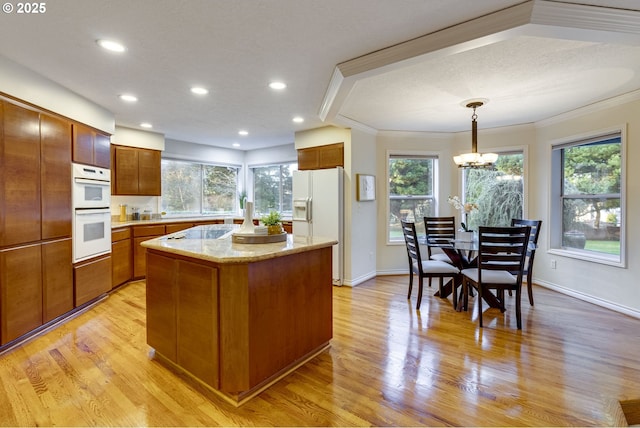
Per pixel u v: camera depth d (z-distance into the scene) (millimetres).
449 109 3785
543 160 4375
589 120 3713
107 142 3783
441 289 3924
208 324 1964
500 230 2961
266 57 2432
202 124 4523
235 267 1897
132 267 4504
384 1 1760
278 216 2592
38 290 2766
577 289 3920
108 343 2664
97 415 1770
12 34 2072
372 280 4824
